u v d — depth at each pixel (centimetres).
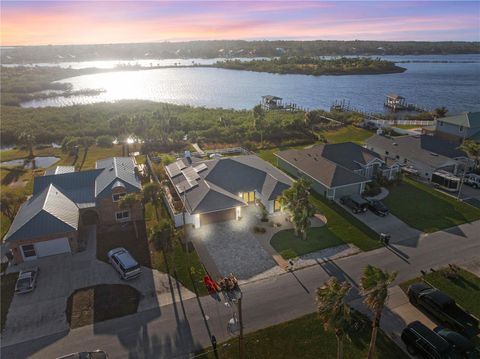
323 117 9706
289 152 6062
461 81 18750
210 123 9412
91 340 2628
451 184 5084
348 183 4778
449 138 6912
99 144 7894
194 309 2912
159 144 7744
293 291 3100
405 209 4566
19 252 3538
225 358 2466
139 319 2814
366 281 1931
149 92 17038
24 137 7969
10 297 3086
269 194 4388
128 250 3744
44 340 2639
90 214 4409
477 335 2600
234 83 19550
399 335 2636
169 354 2500
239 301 2367
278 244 3806
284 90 17025
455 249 3688
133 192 4303
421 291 2917
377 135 6875
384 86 17562
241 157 5469
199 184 4584
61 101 15188
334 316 1911
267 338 2617
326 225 4181
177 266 3456
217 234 4012
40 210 3703
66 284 3234
